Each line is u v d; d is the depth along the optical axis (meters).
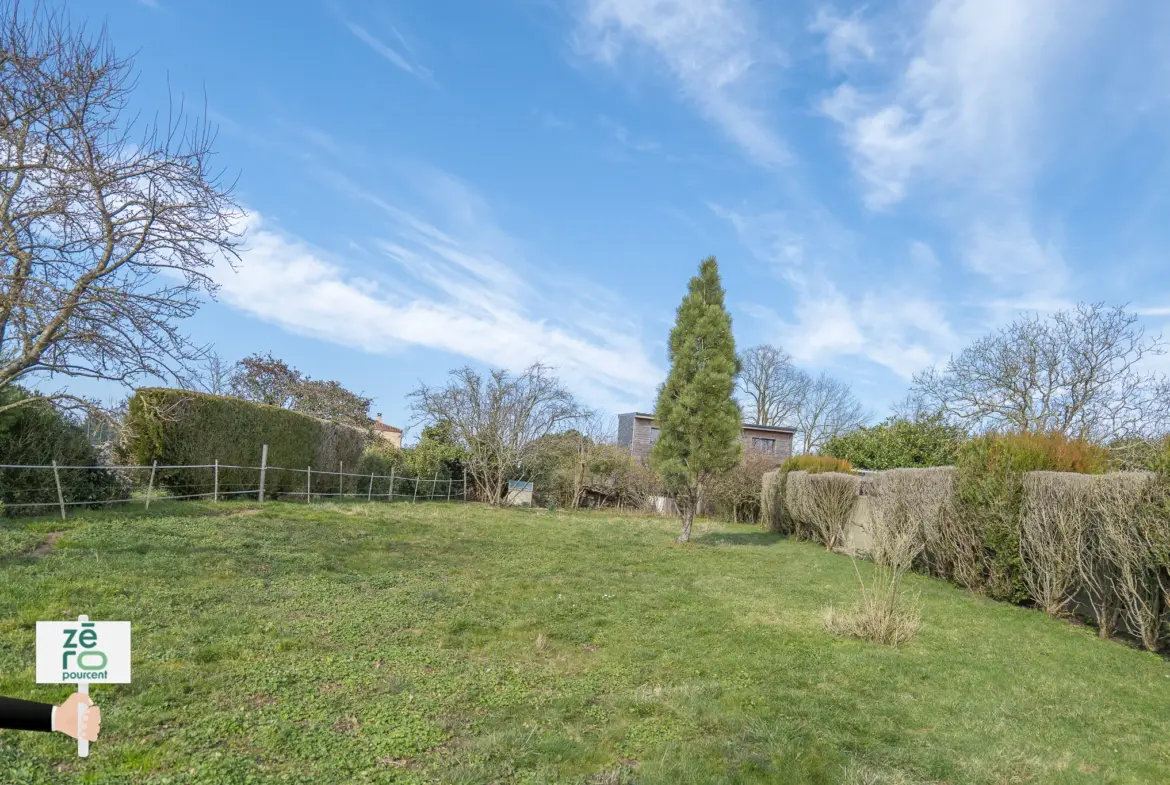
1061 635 7.86
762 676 5.68
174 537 9.17
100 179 7.67
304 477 18.02
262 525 11.40
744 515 26.31
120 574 6.95
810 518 16.89
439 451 25.92
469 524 16.58
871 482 14.45
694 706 4.80
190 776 3.27
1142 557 7.03
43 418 10.08
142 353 8.26
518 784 3.54
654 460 16.27
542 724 4.38
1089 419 17.27
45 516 9.48
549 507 26.94
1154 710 5.35
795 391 38.06
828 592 9.91
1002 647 7.11
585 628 7.06
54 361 7.98
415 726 4.12
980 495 10.16
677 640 6.77
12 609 5.51
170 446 13.17
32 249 7.69
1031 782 3.97
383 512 17.05
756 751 4.13
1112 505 7.47
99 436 10.55
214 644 5.31
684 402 15.64
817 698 5.14
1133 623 7.56
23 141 7.47
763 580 10.91
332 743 3.78
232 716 3.99
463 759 3.75
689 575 11.12
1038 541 9.09
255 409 15.73
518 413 26.61
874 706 5.06
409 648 5.82
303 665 5.04
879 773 3.91
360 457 21.75
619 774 3.71
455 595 8.08
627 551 13.78
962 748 4.38
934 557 11.98
